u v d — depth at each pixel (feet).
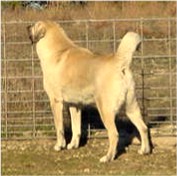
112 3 77.87
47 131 46.73
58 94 43.50
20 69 52.95
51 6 69.56
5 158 42.16
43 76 44.32
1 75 48.62
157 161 41.14
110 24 69.56
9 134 46.85
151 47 67.87
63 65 43.01
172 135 45.78
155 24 74.79
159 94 52.44
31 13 67.56
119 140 44.93
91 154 42.83
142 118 44.52
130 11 76.89
